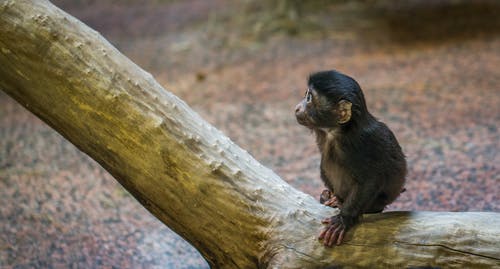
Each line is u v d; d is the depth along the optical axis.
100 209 7.47
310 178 8.04
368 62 13.57
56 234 6.80
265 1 18.20
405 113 10.11
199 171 4.79
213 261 5.02
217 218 4.79
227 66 14.59
